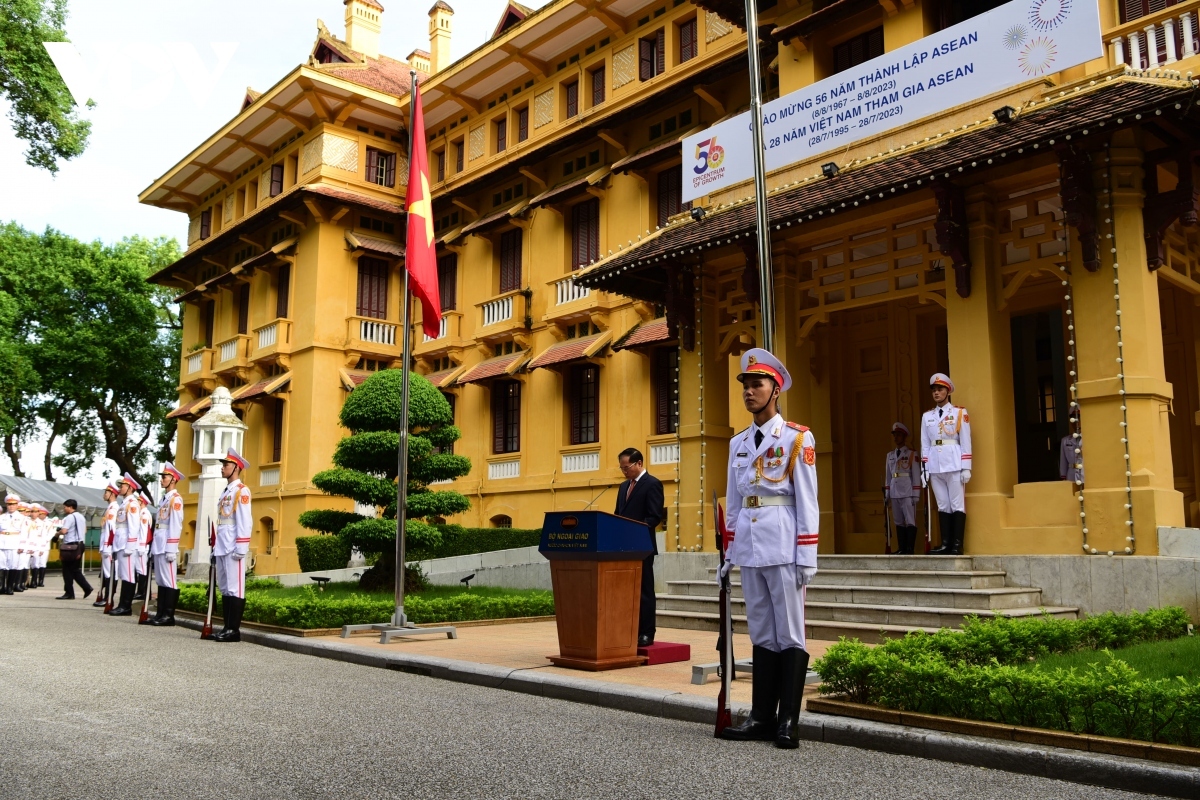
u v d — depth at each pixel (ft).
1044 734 17.38
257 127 94.73
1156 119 33.71
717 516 20.95
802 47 51.83
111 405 138.10
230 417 83.25
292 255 92.12
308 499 84.43
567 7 73.10
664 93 64.85
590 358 69.56
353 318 88.07
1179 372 43.83
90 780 16.02
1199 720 16.12
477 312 82.99
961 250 38.55
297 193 85.61
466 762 17.49
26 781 15.92
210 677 28.53
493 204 84.38
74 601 67.36
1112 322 35.35
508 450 79.46
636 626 29.66
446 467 55.16
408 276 42.83
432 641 37.50
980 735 18.20
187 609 51.80
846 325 55.01
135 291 132.67
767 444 19.97
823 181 44.68
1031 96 39.55
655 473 64.44
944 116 42.52
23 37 65.82
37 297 125.59
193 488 107.34
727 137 51.31
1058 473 47.78
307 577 71.97
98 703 23.44
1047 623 26.22
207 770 16.75
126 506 55.31
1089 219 35.32
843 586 38.75
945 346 51.06
